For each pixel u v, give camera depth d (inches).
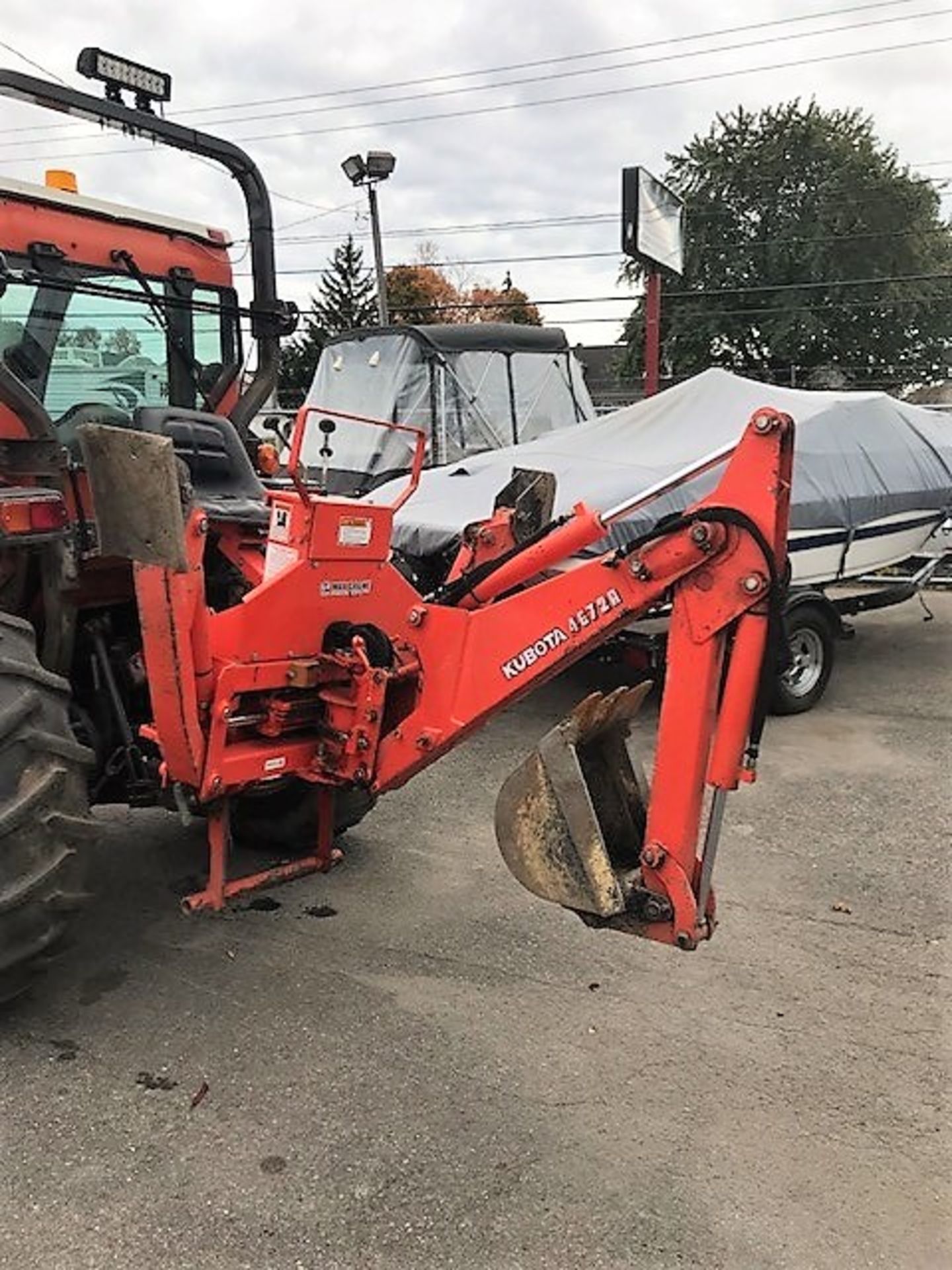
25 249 136.6
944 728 245.1
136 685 137.3
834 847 175.3
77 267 142.6
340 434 383.6
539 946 139.9
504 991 128.7
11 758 107.8
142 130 141.1
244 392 165.6
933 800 197.3
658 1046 117.7
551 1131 103.3
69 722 125.8
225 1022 121.3
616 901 99.2
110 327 148.4
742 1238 90.2
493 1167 98.1
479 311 2250.2
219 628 121.6
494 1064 113.8
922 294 1572.3
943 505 302.4
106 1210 92.0
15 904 106.7
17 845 107.7
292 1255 87.7
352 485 368.5
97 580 136.8
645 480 241.0
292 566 124.6
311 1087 109.6
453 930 144.2
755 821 186.5
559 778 100.7
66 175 147.3
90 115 135.0
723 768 99.1
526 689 114.2
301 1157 99.0
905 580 305.1
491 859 168.4
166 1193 94.1
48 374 142.7
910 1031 121.6
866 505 270.4
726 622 98.4
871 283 1568.7
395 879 160.1
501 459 281.4
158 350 154.8
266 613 121.9
